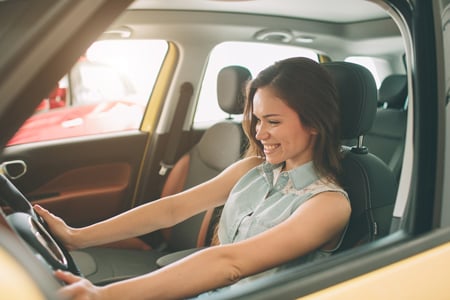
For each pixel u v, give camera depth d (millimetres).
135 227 1487
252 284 774
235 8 2535
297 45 2982
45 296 517
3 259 509
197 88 2889
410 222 976
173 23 2512
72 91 2643
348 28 2934
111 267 2121
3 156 2344
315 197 1248
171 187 2814
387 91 3273
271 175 1438
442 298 917
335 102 1300
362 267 829
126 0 623
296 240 1148
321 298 756
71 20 586
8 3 624
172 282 1023
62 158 2521
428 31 957
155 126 2863
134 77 2822
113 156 2711
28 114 597
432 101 963
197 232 2414
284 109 1259
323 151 1322
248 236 1337
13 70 570
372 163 1409
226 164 2531
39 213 1387
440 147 955
